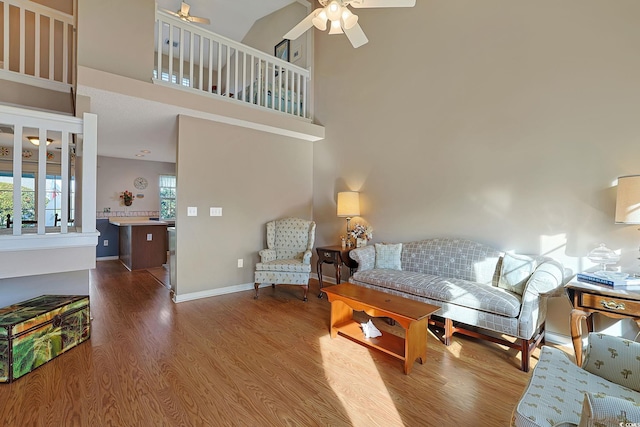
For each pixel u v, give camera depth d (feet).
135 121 13.23
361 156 14.76
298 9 18.03
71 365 7.66
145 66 10.78
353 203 14.40
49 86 11.57
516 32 10.02
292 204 16.53
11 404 6.14
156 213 25.09
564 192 9.16
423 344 8.09
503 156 10.35
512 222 10.18
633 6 8.04
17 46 12.78
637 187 6.98
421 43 12.48
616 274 7.69
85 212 8.29
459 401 6.52
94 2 9.85
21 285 9.70
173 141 16.96
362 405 6.36
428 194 12.32
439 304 9.37
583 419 3.34
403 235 13.15
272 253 14.51
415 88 12.69
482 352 8.80
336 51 15.83
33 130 13.98
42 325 7.61
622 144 8.23
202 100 12.04
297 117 15.87
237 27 21.53
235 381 7.13
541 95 9.54
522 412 3.97
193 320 10.84
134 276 17.30
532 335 7.95
